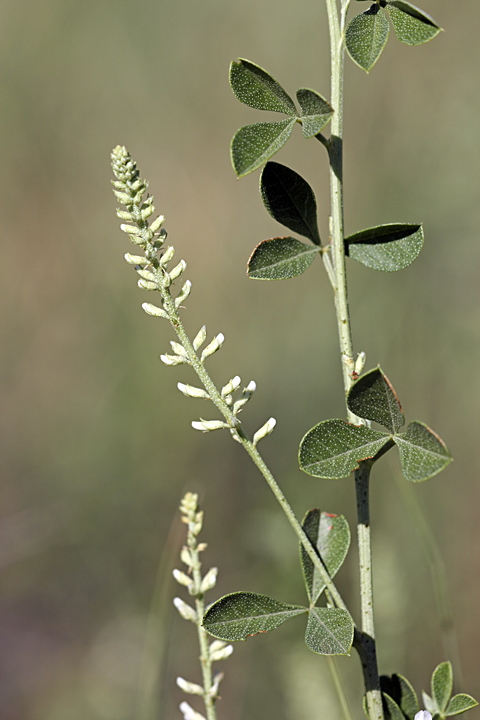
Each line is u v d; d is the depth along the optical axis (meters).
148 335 6.58
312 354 5.67
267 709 3.72
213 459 5.54
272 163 1.38
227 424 1.30
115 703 4.51
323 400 5.52
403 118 6.29
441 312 5.24
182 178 7.80
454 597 4.17
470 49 6.16
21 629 5.12
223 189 7.63
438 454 1.14
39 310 7.08
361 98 6.51
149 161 7.93
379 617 3.22
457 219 5.53
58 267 7.35
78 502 5.55
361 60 1.34
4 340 6.94
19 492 5.77
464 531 4.39
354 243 1.41
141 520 5.48
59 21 7.77
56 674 4.84
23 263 7.38
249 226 7.35
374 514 3.97
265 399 5.66
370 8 1.33
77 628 5.11
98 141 7.89
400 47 6.45
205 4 7.74
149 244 1.32
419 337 5.20
